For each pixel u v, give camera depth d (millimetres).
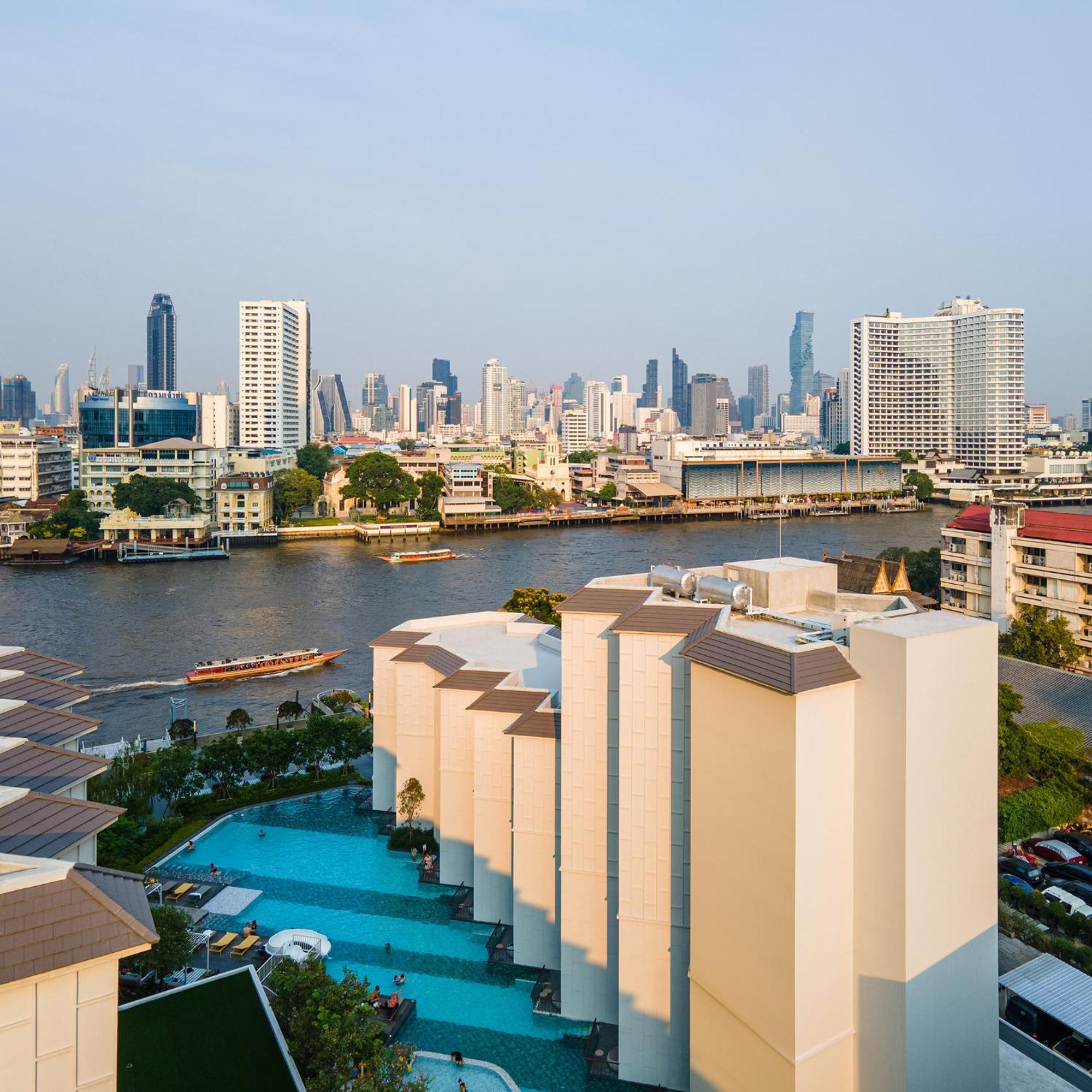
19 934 24359
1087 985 44062
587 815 46656
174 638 135750
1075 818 65500
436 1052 45406
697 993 39531
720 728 37188
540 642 73000
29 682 48562
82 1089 24719
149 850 66562
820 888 34250
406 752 68625
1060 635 93812
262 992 43531
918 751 33344
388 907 59281
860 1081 35375
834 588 52125
